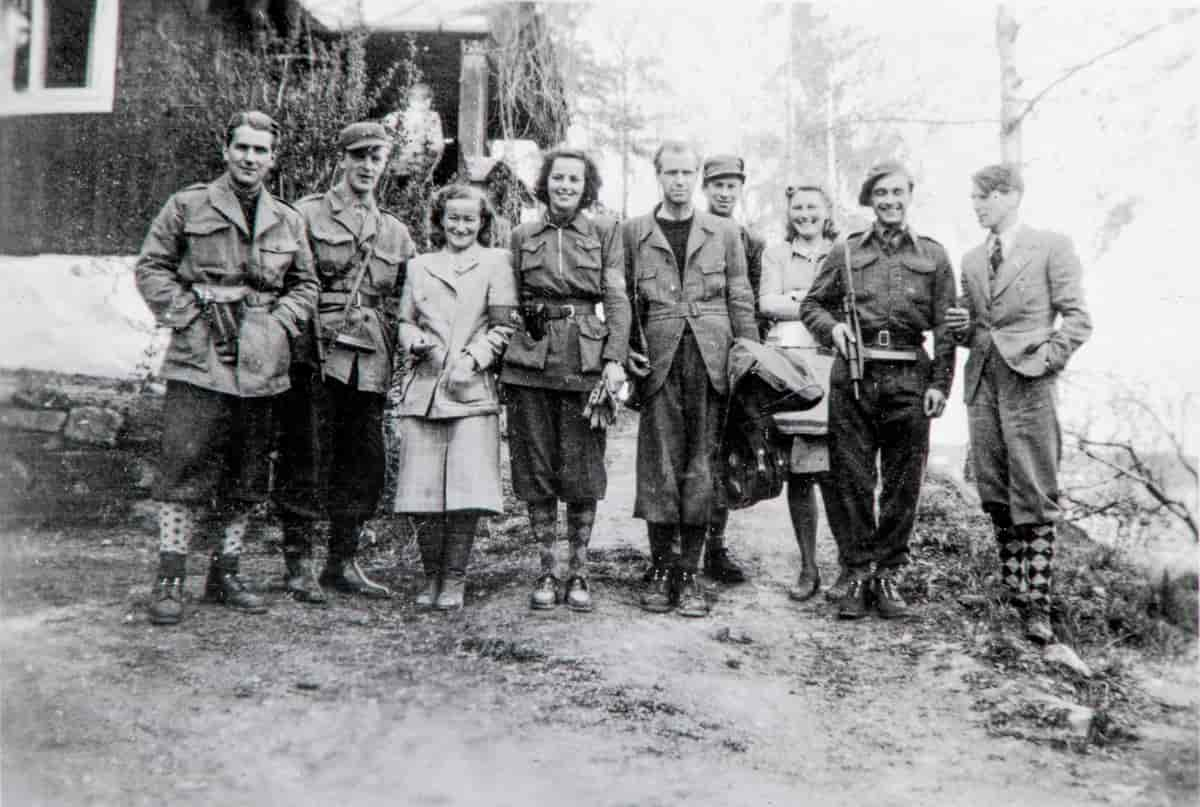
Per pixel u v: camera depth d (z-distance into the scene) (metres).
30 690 2.64
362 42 4.41
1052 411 3.31
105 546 3.63
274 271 3.18
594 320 3.30
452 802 2.28
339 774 2.37
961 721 2.83
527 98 4.52
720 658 3.07
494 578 3.62
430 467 3.26
